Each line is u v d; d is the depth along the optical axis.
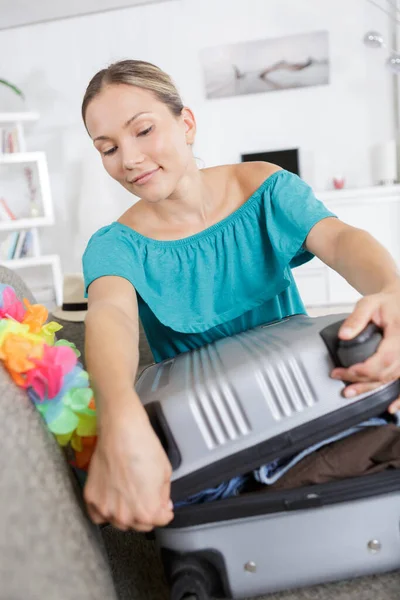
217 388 0.45
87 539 0.42
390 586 0.46
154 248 0.74
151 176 0.64
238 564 0.46
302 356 0.45
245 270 0.76
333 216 0.70
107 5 3.46
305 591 0.47
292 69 3.45
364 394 0.45
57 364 0.47
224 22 3.46
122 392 0.43
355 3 3.32
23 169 3.75
